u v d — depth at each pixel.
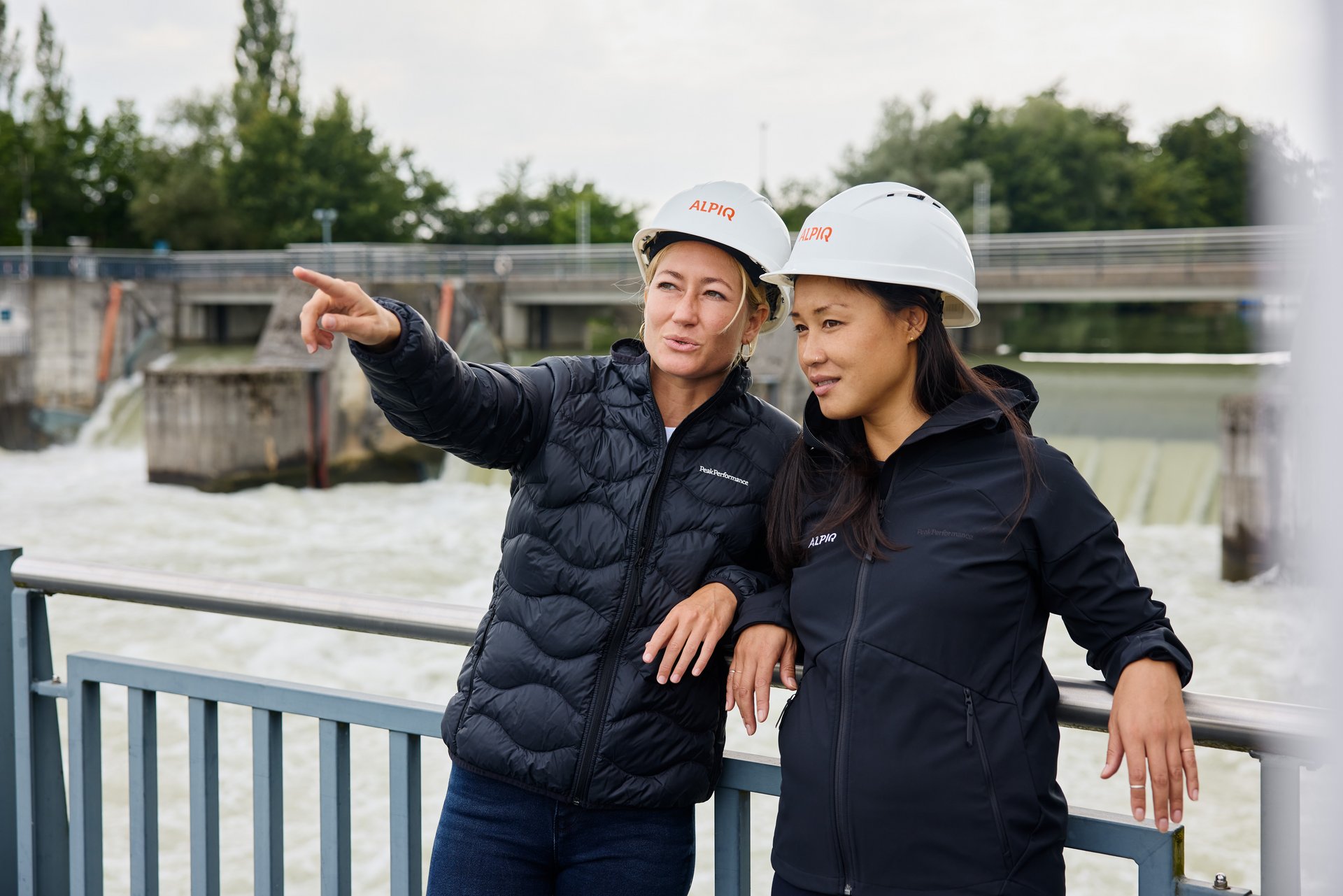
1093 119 79.44
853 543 1.75
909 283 1.71
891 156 72.50
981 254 30.09
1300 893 1.60
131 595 2.45
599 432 2.00
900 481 1.75
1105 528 1.67
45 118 76.69
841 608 1.73
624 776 1.92
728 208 1.93
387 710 2.15
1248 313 44.22
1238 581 15.99
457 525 21.66
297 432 26.30
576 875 1.99
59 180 72.00
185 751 9.68
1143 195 73.94
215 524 21.80
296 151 72.75
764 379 23.50
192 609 2.41
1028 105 74.50
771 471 2.00
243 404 25.38
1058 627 13.48
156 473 25.66
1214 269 26.86
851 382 1.75
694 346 1.94
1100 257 28.91
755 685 1.80
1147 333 54.69
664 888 1.97
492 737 1.97
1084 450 21.61
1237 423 15.95
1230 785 8.85
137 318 36.44
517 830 1.98
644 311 2.01
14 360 34.34
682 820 2.01
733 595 1.90
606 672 1.93
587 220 85.00
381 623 2.20
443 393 1.89
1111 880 7.61
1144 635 1.64
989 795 1.62
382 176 74.62
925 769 1.62
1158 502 20.28
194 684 2.36
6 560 2.59
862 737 1.66
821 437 1.84
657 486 1.96
